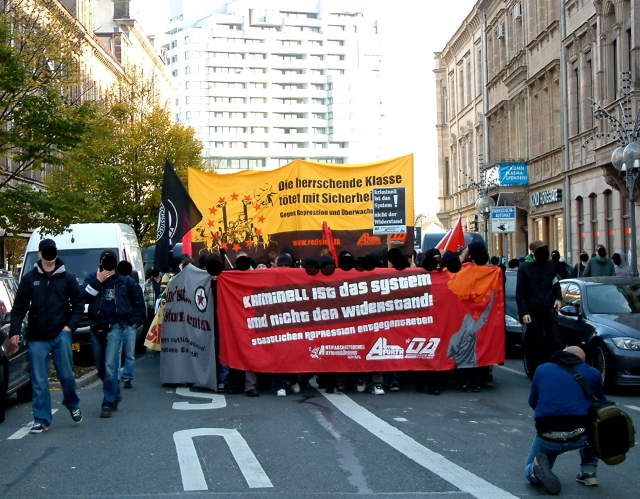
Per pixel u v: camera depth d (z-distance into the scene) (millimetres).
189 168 17422
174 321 13891
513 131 45375
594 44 31547
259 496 7066
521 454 8617
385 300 12820
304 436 9562
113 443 9328
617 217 29906
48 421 10094
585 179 33469
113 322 11164
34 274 9977
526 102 42062
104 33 64312
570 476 7805
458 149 59344
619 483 7566
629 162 19359
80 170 18953
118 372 11242
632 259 19844
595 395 7023
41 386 10008
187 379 13664
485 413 11047
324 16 164625
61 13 25047
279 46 162250
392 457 8484
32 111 17844
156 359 19453
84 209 18516
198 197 17453
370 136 165125
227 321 12859
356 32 165875
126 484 7512
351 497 7027
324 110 163500
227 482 7543
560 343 12961
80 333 18922
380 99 169000
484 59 50469
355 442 9219
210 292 13188
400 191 16781
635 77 26172
